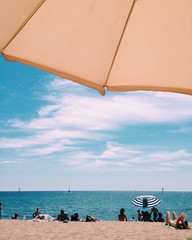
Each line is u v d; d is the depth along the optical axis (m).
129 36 1.92
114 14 1.84
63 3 1.81
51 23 1.88
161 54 1.95
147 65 1.95
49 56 1.90
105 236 12.12
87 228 14.97
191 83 1.96
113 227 15.54
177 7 1.82
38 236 11.89
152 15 1.87
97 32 1.88
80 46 1.91
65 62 1.90
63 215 19.78
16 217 21.92
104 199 168.00
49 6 1.82
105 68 1.91
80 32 1.89
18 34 1.87
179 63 1.95
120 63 1.93
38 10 1.82
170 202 134.38
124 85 1.93
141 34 1.92
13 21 1.81
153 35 1.92
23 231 13.41
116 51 1.92
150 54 1.95
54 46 1.91
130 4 1.81
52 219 20.05
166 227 15.26
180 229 14.11
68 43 1.91
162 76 1.96
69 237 11.75
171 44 1.93
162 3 1.81
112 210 86.50
